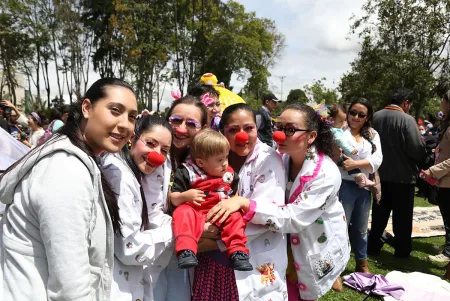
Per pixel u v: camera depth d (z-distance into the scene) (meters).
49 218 1.34
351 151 3.93
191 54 29.62
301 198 2.32
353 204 4.12
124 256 1.82
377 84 20.25
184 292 2.29
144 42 28.11
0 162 3.47
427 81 18.83
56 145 1.48
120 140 1.60
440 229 6.29
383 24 20.53
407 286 3.91
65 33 30.31
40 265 1.43
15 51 30.73
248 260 2.06
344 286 4.06
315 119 2.44
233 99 5.09
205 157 2.21
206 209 2.20
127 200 1.82
